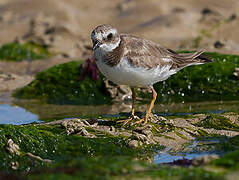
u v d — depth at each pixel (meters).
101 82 15.18
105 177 5.84
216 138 9.33
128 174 5.97
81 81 15.40
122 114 12.05
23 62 20.73
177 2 28.20
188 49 17.69
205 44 20.30
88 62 15.42
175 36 22.97
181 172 6.00
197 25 24.27
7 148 8.20
